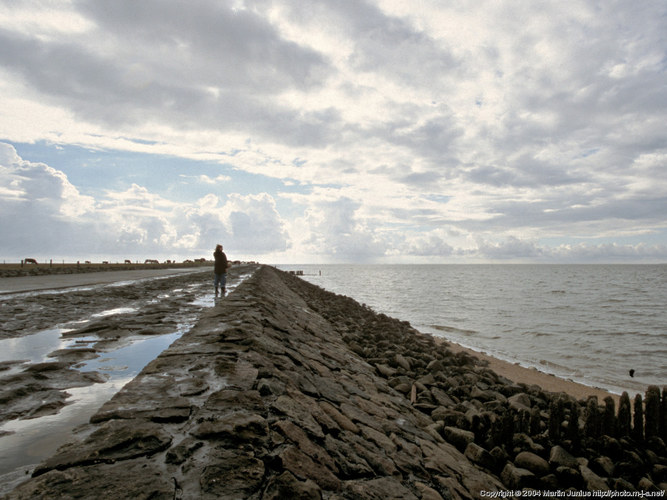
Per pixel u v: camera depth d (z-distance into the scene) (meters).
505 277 112.06
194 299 14.88
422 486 3.52
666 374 13.23
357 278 100.12
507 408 7.26
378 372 9.17
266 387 4.15
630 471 5.20
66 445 2.72
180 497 2.23
